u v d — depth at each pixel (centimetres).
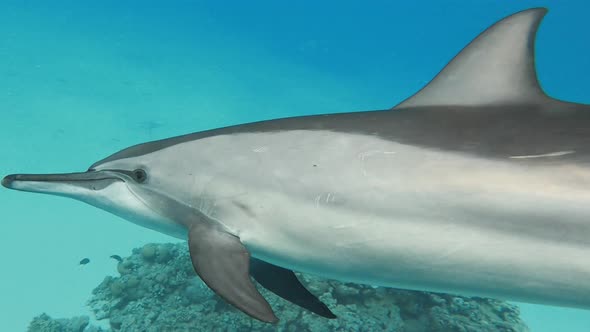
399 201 70
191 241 79
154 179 85
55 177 89
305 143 78
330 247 75
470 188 67
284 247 78
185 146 86
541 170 65
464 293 74
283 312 190
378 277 76
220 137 84
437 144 71
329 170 74
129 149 91
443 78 81
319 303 83
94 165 91
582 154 65
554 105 75
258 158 79
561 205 63
